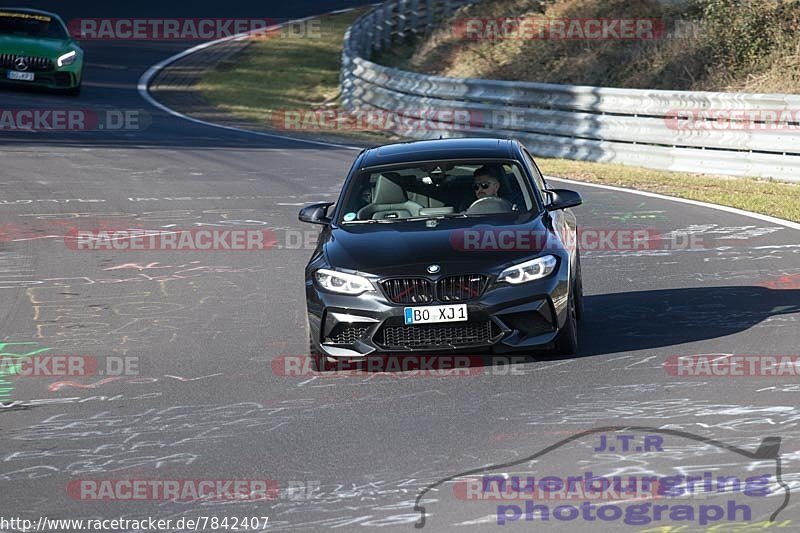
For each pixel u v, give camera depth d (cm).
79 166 7362
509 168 3384
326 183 6675
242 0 18812
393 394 2809
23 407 2850
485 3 13488
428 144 3609
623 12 11375
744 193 6125
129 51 14775
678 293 3809
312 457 2356
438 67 12725
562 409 2597
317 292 3047
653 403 2603
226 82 12862
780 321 3328
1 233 5303
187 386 2981
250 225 5428
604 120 7738
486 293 2948
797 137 6519
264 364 3170
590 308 3681
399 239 3128
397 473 2225
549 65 11394
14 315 3884
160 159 7719
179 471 2317
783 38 9538
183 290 4184
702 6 10744
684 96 7138
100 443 2534
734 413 2494
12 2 17750
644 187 6450
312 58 14350
